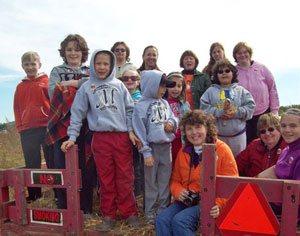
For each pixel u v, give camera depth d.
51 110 3.57
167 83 3.36
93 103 3.27
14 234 3.34
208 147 2.38
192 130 3.03
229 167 2.91
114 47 5.24
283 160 2.84
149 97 3.38
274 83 5.01
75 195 3.00
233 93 4.05
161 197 3.27
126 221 3.21
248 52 4.85
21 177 3.25
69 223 3.05
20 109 4.85
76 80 3.69
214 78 4.24
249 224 2.35
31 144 4.76
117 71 5.21
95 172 4.16
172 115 3.44
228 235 2.40
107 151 3.23
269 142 3.39
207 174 2.39
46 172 3.13
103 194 3.24
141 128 3.25
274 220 2.29
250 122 4.88
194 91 4.89
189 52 5.04
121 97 3.34
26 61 4.75
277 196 2.29
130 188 3.27
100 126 3.21
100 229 3.03
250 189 2.33
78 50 4.00
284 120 2.75
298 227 2.48
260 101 4.80
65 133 3.49
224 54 5.37
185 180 3.10
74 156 2.99
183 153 3.18
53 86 3.86
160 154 3.31
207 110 4.10
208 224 2.42
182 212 2.75
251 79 4.83
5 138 10.97
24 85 4.85
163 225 2.79
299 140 2.70
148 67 5.37
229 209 2.39
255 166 3.57
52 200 4.39
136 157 4.23
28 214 3.28
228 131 3.97
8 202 3.42
